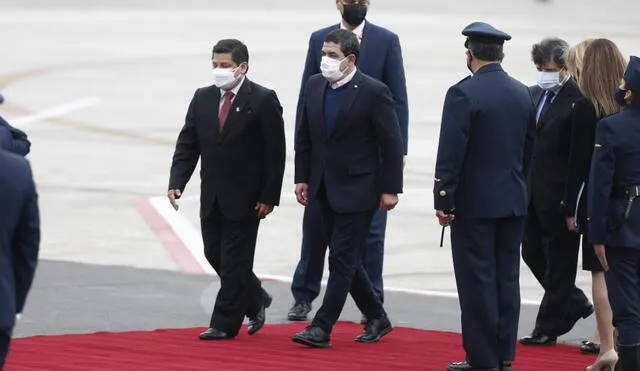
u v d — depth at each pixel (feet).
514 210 74.49
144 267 127.54
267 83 322.14
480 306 74.49
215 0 629.10
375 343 88.63
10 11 583.17
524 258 92.48
